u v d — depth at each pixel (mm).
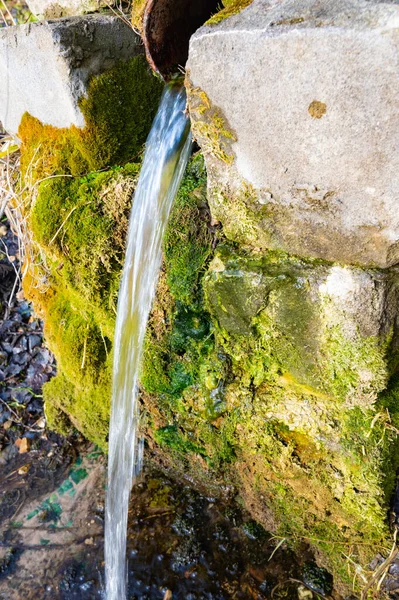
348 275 1393
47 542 2445
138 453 2314
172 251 1730
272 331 1590
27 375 3162
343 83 1097
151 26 1876
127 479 2281
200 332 1822
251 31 1173
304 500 1844
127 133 2102
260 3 1265
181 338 1870
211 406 1896
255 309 1579
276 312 1542
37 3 2287
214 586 2170
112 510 2418
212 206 1625
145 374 1989
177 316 1838
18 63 1988
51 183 2082
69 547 2418
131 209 1929
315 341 1518
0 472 2771
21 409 3027
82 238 1979
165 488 2557
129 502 2504
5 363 3182
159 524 2404
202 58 1301
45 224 2045
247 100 1285
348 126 1156
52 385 2699
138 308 1935
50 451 2834
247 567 2207
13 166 2564
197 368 1888
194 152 1917
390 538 1632
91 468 2748
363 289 1369
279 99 1220
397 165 1158
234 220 1579
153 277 1834
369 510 1594
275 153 1334
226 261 1608
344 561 1879
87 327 2303
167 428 2145
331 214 1352
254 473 1973
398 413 1547
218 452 2008
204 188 1758
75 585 2275
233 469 2066
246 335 1675
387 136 1123
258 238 1564
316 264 1477
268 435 1767
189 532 2357
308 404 1655
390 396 1540
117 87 2004
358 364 1463
